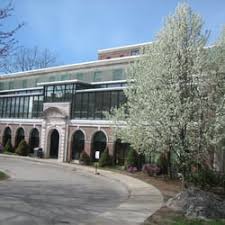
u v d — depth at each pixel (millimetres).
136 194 24297
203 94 27625
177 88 26703
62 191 24422
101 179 33500
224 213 18609
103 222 15219
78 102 50781
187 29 28469
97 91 48406
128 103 30734
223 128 27516
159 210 18453
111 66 53625
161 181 32688
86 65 56781
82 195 23203
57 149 54219
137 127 28594
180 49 27766
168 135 26609
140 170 39750
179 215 17609
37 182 28422
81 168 41469
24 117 59938
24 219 15094
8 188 24266
